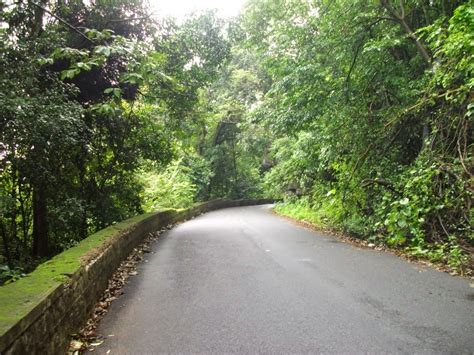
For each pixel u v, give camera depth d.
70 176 9.62
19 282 3.52
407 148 11.57
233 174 33.06
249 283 5.97
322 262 7.47
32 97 6.65
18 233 9.63
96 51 5.27
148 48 5.86
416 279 6.13
